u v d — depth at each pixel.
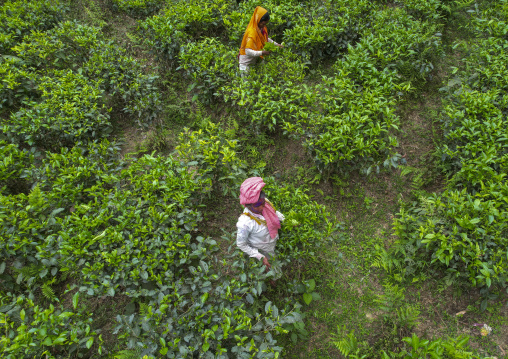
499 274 3.98
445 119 5.53
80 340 3.55
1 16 7.32
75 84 6.25
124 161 5.67
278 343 4.11
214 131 5.65
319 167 5.31
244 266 4.07
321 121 5.35
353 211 5.22
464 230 4.20
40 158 5.61
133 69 6.66
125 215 4.42
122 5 8.30
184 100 6.81
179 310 3.92
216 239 4.97
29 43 7.12
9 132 5.54
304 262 4.53
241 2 7.96
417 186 5.12
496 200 4.39
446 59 6.59
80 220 4.29
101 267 3.97
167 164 5.05
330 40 6.81
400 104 5.98
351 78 6.09
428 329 4.07
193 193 4.90
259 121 5.75
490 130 4.90
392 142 5.12
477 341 3.92
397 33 6.39
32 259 4.22
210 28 7.68
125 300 4.31
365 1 7.07
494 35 6.52
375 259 4.63
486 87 5.73
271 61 6.49
